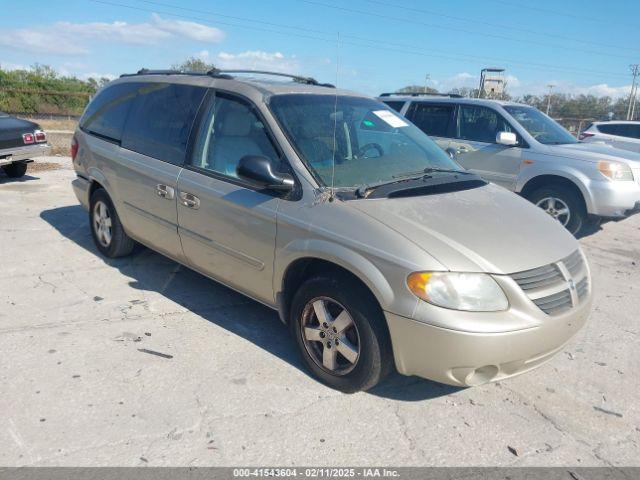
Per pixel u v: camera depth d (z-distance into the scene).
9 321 4.26
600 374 3.90
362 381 3.35
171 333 4.19
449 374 3.08
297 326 3.66
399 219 3.29
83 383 3.46
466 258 3.07
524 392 3.62
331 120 4.14
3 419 3.07
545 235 3.54
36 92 24.91
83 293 4.87
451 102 8.58
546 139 7.92
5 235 6.49
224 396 3.40
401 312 3.05
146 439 2.96
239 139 4.09
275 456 2.89
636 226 8.70
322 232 3.39
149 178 4.69
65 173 11.15
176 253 4.66
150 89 5.11
